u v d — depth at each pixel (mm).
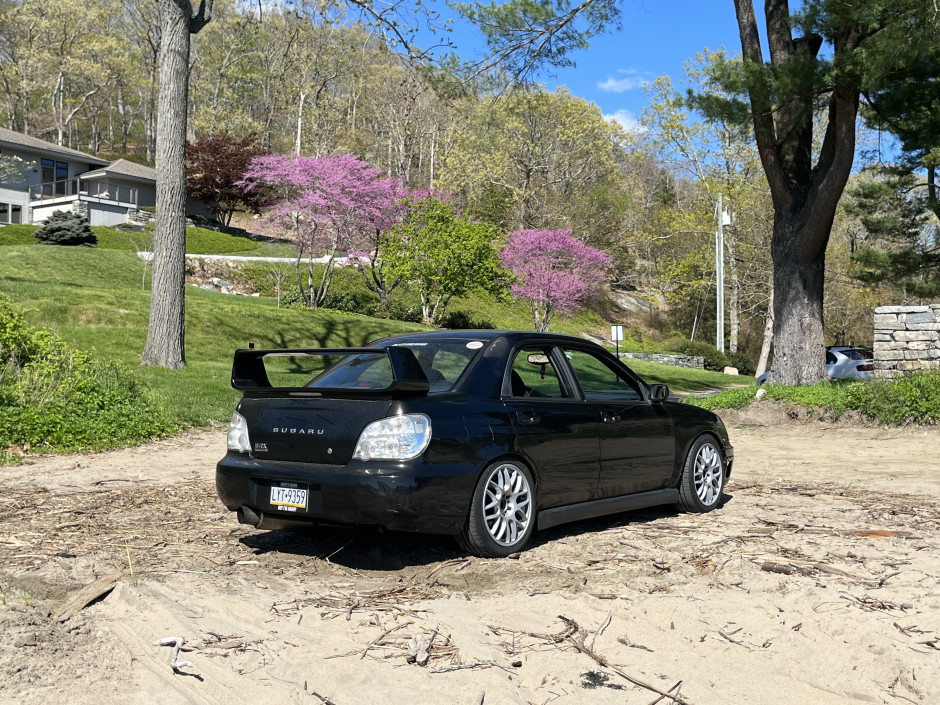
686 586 4418
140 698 2885
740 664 3283
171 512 6684
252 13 22969
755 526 6176
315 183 43094
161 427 12508
